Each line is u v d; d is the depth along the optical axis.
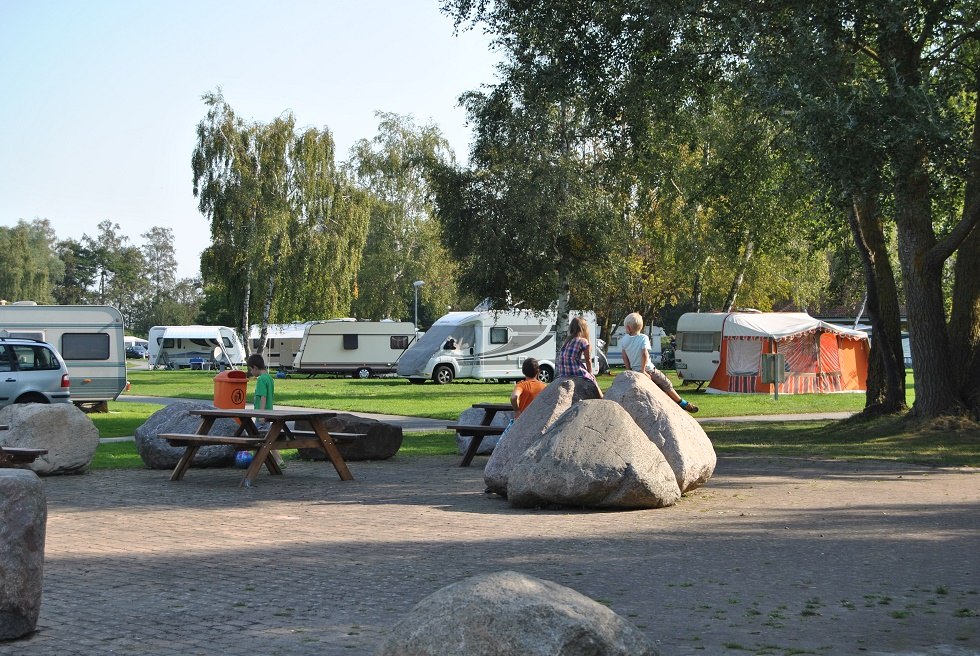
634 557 8.14
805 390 38.44
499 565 7.82
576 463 10.77
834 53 17.48
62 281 146.12
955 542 8.77
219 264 55.28
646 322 61.59
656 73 20.58
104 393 29.30
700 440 12.24
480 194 38.59
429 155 40.91
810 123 16.34
